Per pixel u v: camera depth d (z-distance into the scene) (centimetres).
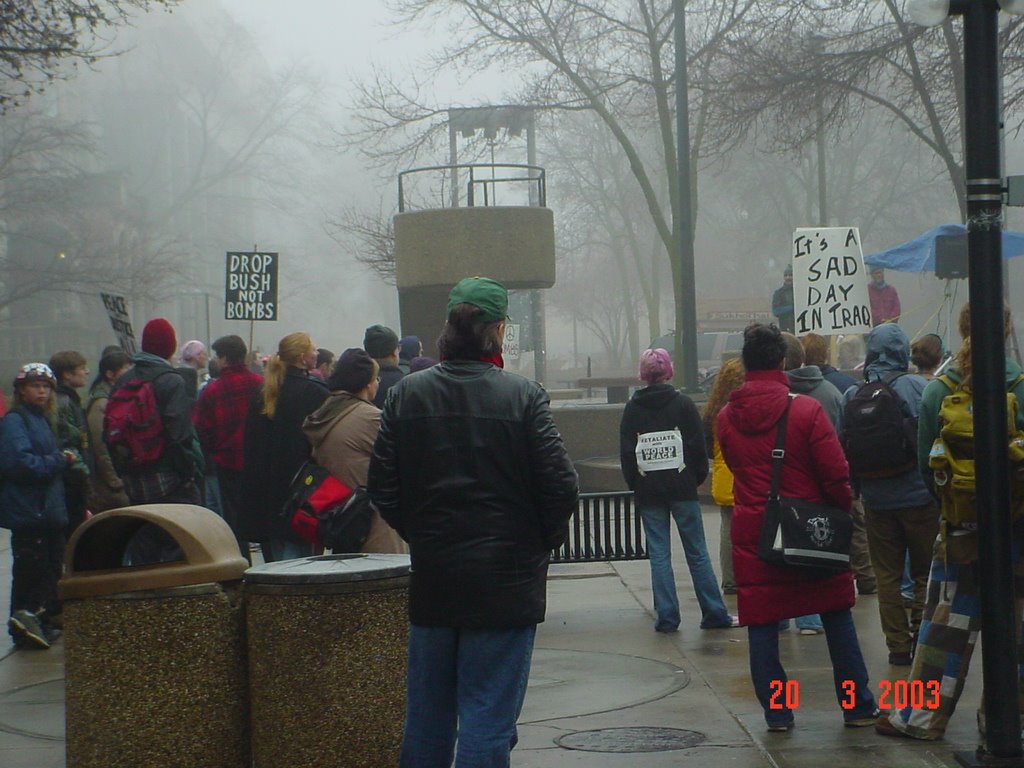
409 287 1988
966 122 528
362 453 698
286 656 494
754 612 599
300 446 792
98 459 970
